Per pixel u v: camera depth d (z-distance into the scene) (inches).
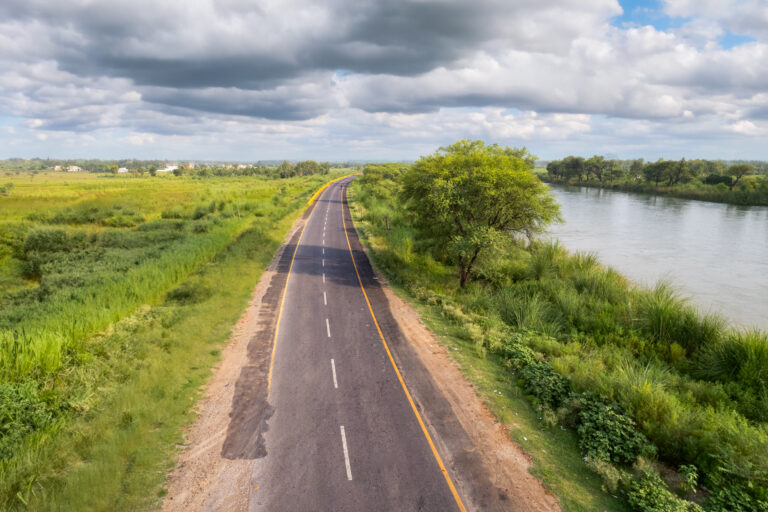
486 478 445.4
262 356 726.5
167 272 1135.6
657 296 938.1
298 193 4185.5
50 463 420.2
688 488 414.3
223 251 1507.1
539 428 538.0
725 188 4635.8
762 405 541.0
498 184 1111.0
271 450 482.0
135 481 419.5
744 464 407.5
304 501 408.5
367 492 422.3
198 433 509.7
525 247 1649.9
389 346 777.6
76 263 1409.9
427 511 400.2
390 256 1523.1
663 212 3304.6
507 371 692.1
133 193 3496.6
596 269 1278.3
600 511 401.1
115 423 494.0
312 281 1220.5
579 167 6978.4
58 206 2532.0
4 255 1529.3
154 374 608.1
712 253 1815.9
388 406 577.9
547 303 991.0
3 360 577.9
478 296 1048.2
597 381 589.6
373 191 3740.2
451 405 584.1
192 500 404.8
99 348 678.5
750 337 684.7
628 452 472.1
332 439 504.7
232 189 4138.8
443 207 1155.3
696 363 698.8
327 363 703.7
